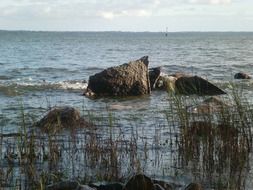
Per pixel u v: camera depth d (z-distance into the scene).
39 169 9.80
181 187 8.77
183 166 10.24
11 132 13.03
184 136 11.11
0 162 9.86
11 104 18.88
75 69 37.22
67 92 23.38
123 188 8.14
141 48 89.25
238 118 12.14
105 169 9.88
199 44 118.75
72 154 10.84
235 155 10.34
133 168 9.97
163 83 23.91
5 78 29.86
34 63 44.62
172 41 154.75
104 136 12.52
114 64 44.66
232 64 42.62
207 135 10.91
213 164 10.26
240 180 9.20
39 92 23.09
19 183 8.88
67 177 9.31
